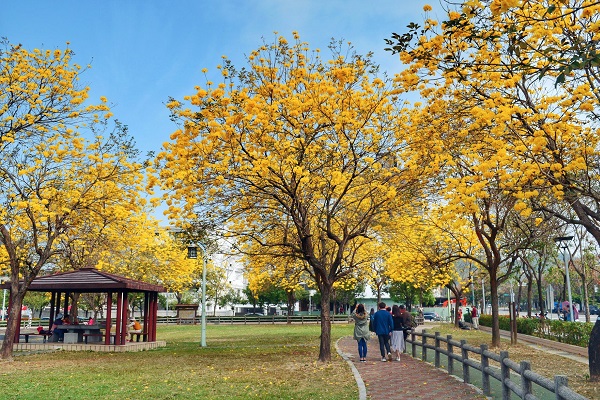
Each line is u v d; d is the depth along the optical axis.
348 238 13.32
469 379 9.66
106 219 15.90
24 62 14.17
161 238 26.25
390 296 54.38
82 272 18.72
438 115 10.26
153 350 17.97
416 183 12.58
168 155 10.90
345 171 13.19
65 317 21.31
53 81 14.32
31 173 14.22
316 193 12.80
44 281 18.38
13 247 15.28
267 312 64.69
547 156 9.35
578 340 16.25
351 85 11.98
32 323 38.34
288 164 11.52
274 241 15.74
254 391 8.89
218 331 30.20
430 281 27.06
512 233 17.78
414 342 14.45
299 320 41.19
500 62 8.41
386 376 10.55
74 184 15.26
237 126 11.09
